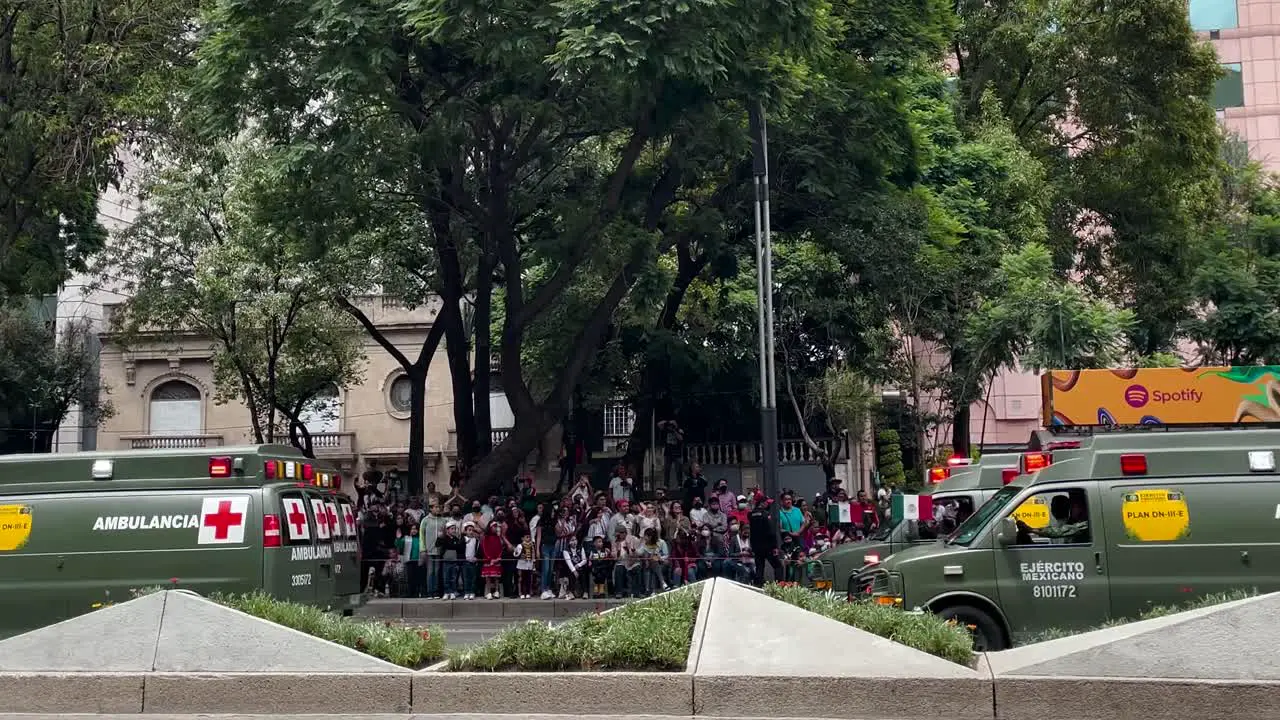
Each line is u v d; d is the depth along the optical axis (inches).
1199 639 273.4
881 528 671.8
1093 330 972.6
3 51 882.1
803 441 1250.6
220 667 301.0
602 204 861.2
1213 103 2134.6
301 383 1248.8
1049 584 442.3
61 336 1507.1
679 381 1241.4
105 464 476.1
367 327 1168.2
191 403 1514.5
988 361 1024.9
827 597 334.6
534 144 864.9
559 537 857.5
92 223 1205.7
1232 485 438.6
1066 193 1334.9
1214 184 1378.0
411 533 892.6
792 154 935.0
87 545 467.8
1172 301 1296.8
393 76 786.8
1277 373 539.5
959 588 445.7
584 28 687.1
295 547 483.5
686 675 277.4
